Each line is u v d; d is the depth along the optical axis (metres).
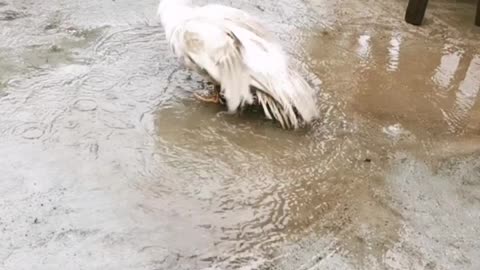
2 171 2.22
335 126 2.52
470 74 2.88
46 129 2.38
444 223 2.20
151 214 2.15
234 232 2.12
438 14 3.30
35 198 2.15
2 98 2.48
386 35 3.09
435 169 2.39
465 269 2.08
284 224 2.16
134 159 2.31
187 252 2.06
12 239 2.04
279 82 2.44
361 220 2.19
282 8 3.20
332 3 3.30
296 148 2.41
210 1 3.19
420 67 2.89
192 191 2.23
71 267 1.99
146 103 2.53
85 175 2.24
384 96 2.70
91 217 2.12
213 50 2.43
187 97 2.57
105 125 2.42
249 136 2.44
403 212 2.22
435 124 2.59
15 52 2.71
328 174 2.33
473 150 2.48
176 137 2.41
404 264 2.08
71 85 2.57
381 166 2.38
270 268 2.04
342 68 2.82
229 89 2.44
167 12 2.55
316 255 2.08
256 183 2.28
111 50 2.77
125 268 2.00
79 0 3.09
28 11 2.96
